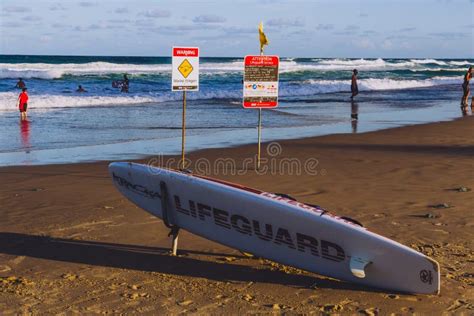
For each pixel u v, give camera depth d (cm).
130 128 1856
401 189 920
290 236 539
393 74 6444
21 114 2147
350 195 877
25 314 455
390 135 1666
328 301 491
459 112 2473
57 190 911
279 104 2880
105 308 470
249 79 1101
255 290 516
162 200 613
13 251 616
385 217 749
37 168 1121
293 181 988
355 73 3011
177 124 1980
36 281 529
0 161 1216
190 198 593
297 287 525
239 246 575
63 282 528
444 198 855
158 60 9244
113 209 793
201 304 481
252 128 1878
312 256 533
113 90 3606
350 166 1134
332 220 514
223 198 568
